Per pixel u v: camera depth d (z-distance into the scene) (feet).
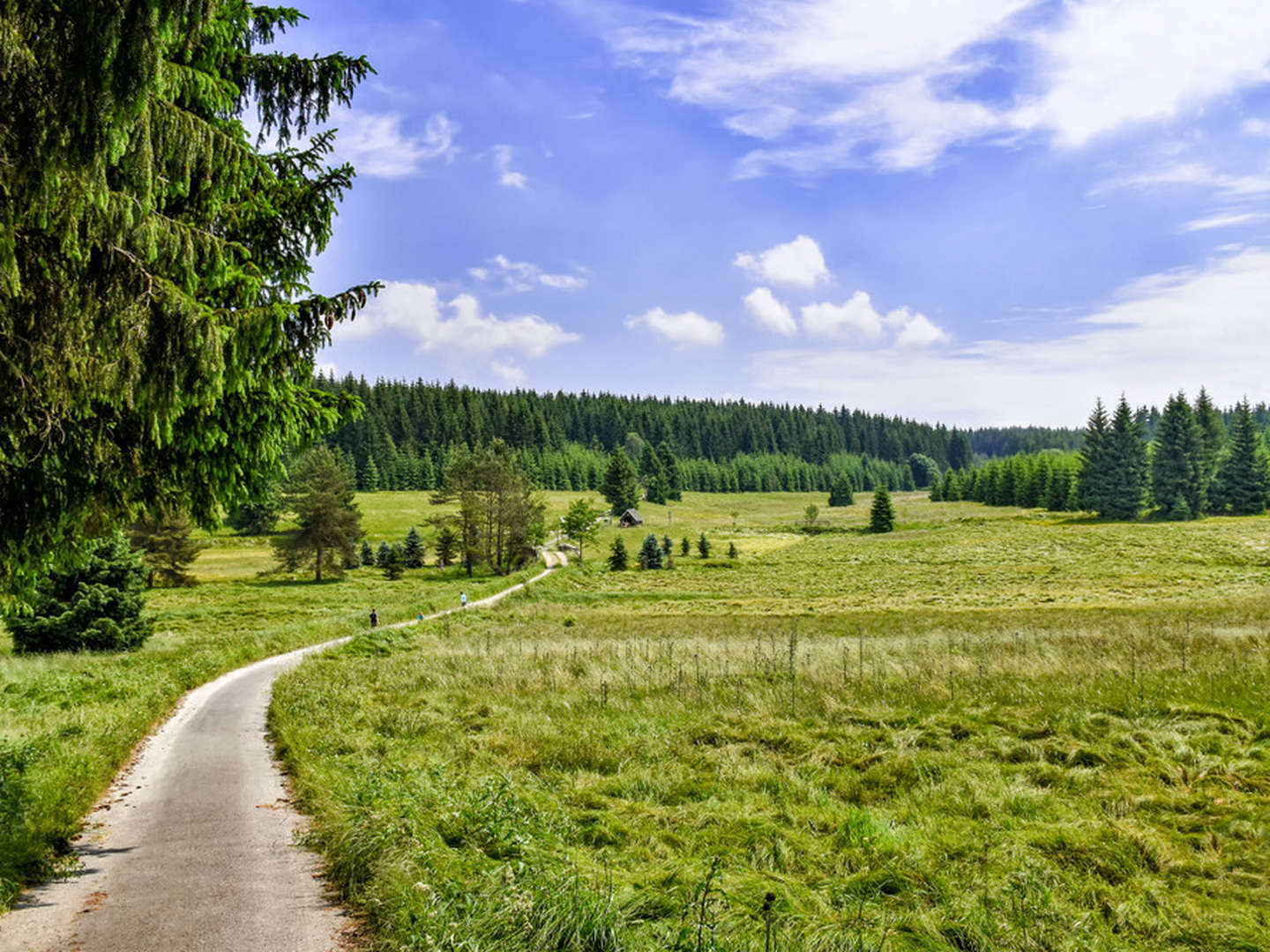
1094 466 366.63
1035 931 19.34
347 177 26.30
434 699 54.03
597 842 26.16
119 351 16.79
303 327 24.13
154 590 220.64
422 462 555.28
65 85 14.21
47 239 16.53
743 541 357.61
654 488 586.86
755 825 27.20
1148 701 40.45
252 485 24.11
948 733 37.93
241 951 16.76
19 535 20.01
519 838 22.99
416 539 289.74
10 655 96.63
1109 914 20.81
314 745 38.91
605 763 36.50
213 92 20.49
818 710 44.80
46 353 16.87
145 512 22.98
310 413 24.30
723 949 15.97
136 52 14.32
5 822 23.97
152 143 17.15
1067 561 220.43
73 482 20.43
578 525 301.84
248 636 111.24
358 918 18.84
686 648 77.05
